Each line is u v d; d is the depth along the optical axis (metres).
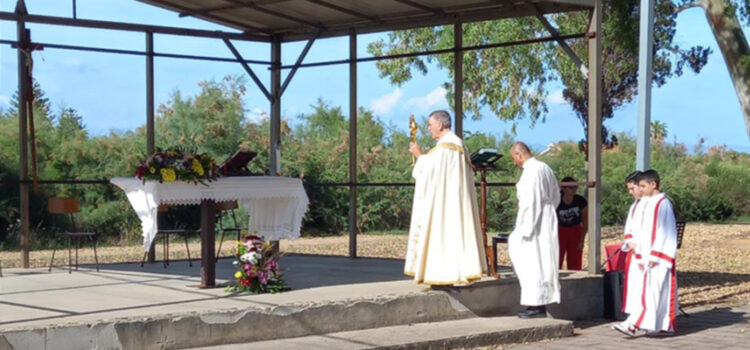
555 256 9.99
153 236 9.07
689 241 22.75
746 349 9.06
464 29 24.16
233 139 24.64
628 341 9.52
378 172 26.39
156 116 24.31
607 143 22.22
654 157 33.31
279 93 14.48
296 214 10.27
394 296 9.22
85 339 7.29
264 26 14.27
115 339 7.44
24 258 11.96
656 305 9.67
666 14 19.14
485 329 9.18
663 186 31.39
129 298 8.82
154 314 7.73
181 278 10.66
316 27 14.17
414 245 9.77
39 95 23.17
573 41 22.45
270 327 8.31
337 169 26.11
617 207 29.19
